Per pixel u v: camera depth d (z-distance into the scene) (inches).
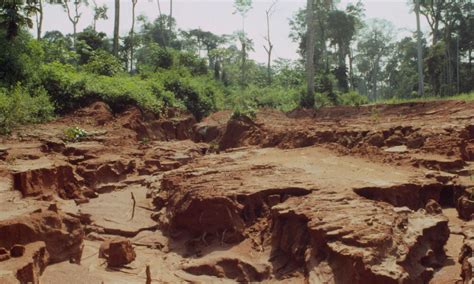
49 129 821.9
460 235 410.0
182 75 1601.9
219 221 446.9
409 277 284.2
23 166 541.3
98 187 666.8
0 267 264.4
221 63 2272.4
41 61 1041.5
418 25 1391.5
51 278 307.7
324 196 431.5
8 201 391.9
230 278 378.9
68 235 361.4
